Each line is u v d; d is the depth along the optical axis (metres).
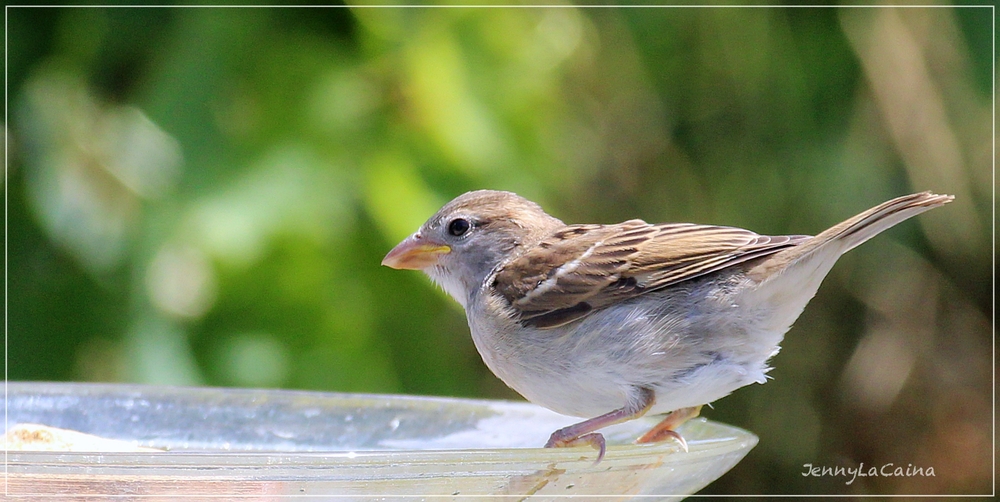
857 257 14.71
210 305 10.51
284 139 10.59
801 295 6.64
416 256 7.81
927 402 14.77
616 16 13.62
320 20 10.97
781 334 6.75
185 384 10.25
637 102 14.04
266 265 10.48
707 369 6.64
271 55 10.75
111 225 10.50
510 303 7.01
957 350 14.72
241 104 10.62
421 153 10.83
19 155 10.78
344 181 10.59
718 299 6.62
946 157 13.55
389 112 10.87
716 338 6.64
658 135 14.23
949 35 13.08
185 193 10.36
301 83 10.73
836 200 13.75
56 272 10.71
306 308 10.66
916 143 13.47
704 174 14.23
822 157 13.82
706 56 13.86
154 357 10.23
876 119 13.70
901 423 14.80
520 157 11.36
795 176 13.93
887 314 14.71
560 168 12.20
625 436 7.17
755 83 13.88
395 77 10.88
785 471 14.79
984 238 14.31
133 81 10.95
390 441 6.67
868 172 13.71
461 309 11.78
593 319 6.75
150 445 6.50
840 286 14.80
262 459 4.57
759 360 6.79
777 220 14.04
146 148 10.47
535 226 7.62
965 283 14.66
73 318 10.56
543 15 12.59
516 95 11.41
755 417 14.81
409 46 10.91
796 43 13.75
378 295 11.06
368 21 10.80
